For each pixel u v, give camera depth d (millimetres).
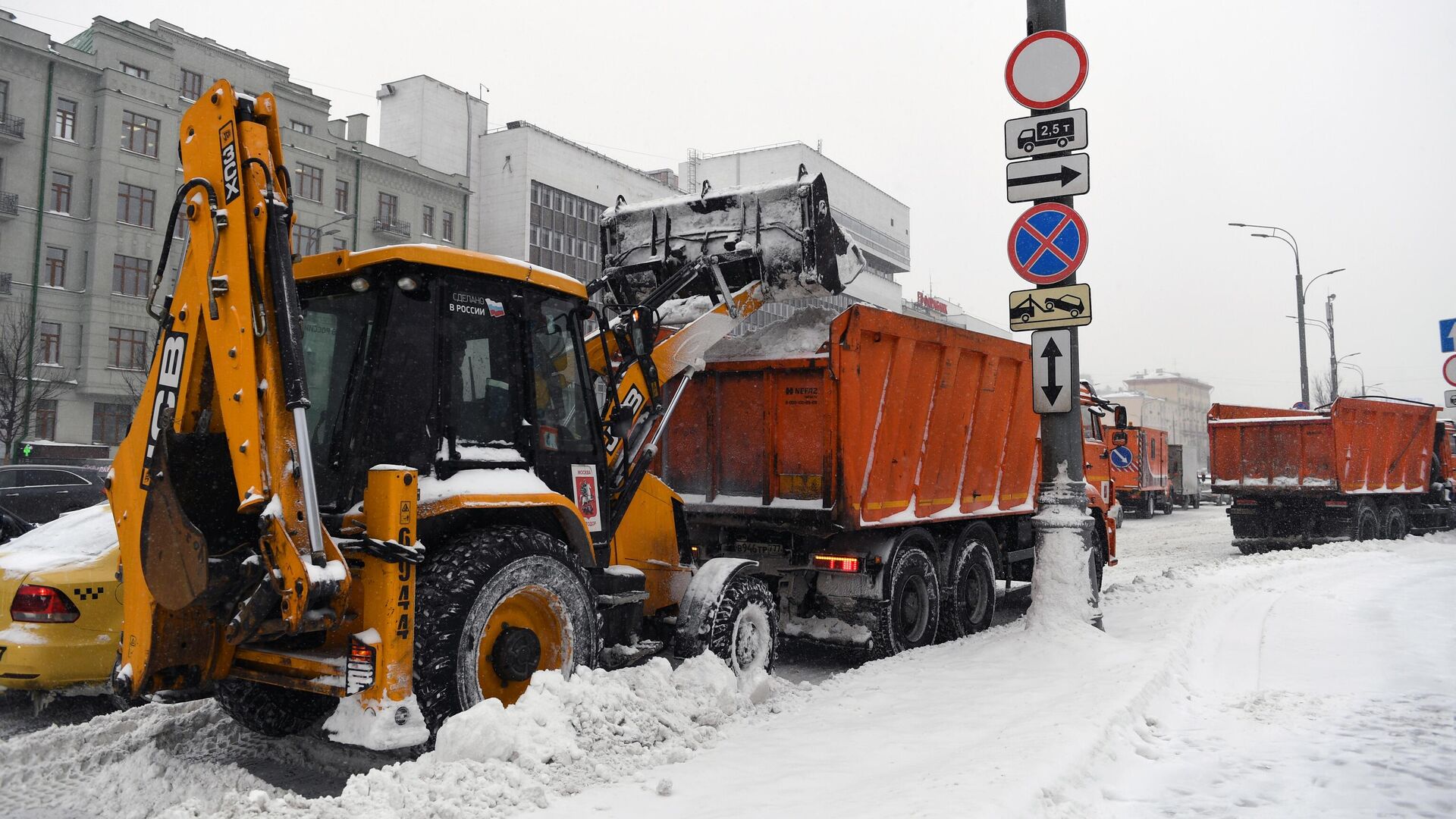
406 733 4039
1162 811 3967
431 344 4652
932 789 3873
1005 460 9375
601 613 5609
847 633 7430
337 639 4492
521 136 50000
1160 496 33000
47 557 5945
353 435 4402
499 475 4824
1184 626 7941
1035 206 7590
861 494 7266
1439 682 6293
